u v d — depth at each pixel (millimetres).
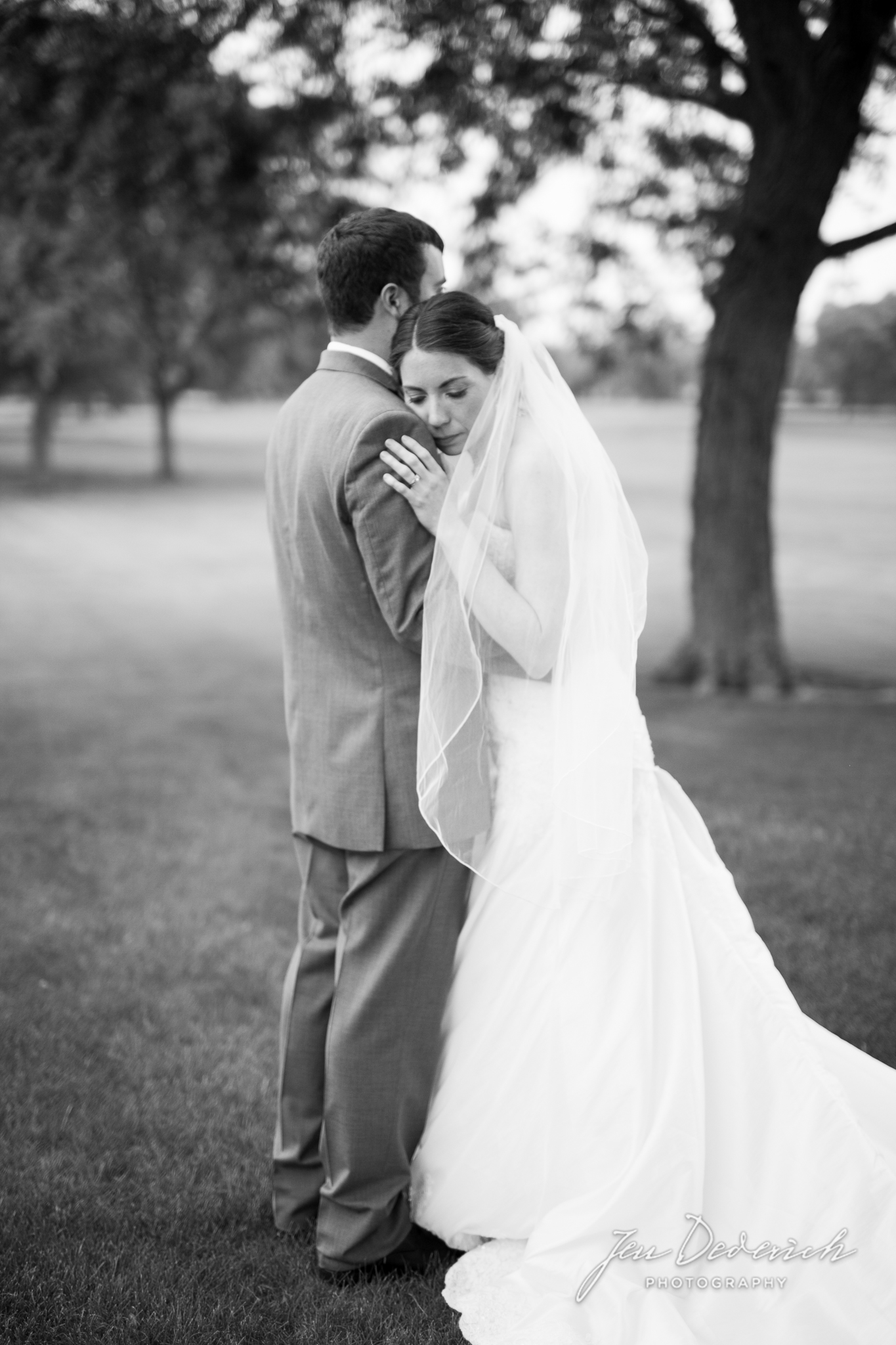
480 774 2135
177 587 15898
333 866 2230
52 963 3580
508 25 6348
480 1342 1917
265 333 27953
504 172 8297
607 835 2049
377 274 2137
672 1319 1868
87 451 48125
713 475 8422
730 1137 2027
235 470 40375
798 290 7859
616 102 7125
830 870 4266
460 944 2229
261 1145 2594
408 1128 2168
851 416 44594
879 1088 2092
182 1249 2209
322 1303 2057
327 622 2156
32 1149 2531
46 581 16359
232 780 5949
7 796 5504
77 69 7129
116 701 8180
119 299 25797
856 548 19828
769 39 6668
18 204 8695
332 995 2246
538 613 2047
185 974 3541
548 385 2178
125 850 4750
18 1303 2016
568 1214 2029
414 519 2027
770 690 8438
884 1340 1847
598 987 2064
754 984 2066
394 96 7324
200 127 7953
